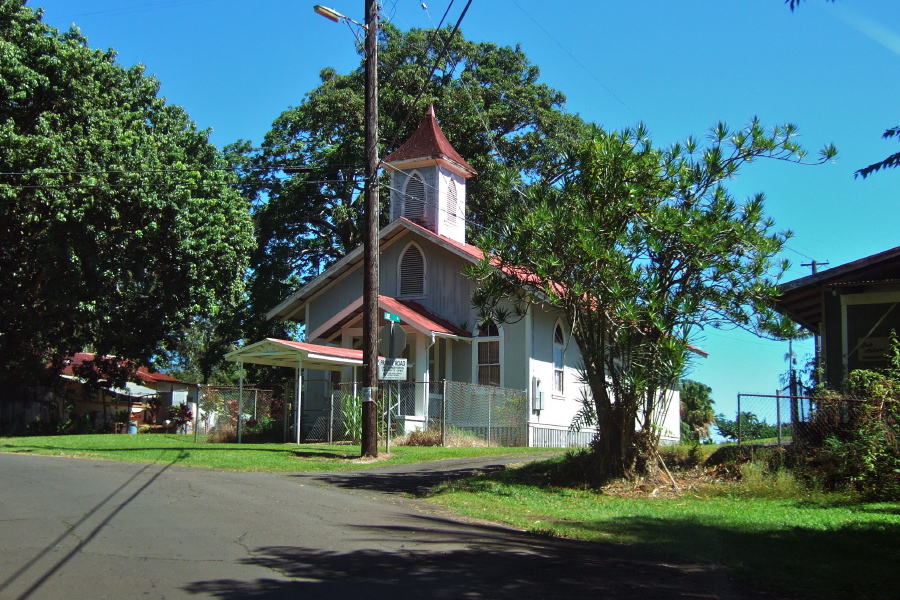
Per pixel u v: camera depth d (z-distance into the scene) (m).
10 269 29.09
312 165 38.00
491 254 15.42
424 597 6.91
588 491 14.27
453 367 27.55
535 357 27.23
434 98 38.53
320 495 12.84
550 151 38.78
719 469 15.22
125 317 30.52
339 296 29.72
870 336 16.77
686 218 13.77
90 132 27.42
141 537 8.87
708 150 14.25
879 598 7.67
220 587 6.99
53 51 28.28
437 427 24.39
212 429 25.62
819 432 15.05
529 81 42.66
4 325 29.70
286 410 25.47
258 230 38.50
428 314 27.72
